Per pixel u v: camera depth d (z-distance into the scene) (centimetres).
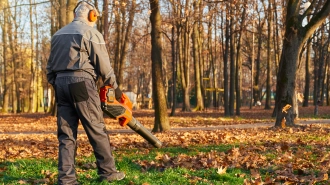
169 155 809
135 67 6334
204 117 2858
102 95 472
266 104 4091
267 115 2998
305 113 3083
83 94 454
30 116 3503
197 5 2959
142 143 1119
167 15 3497
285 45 1576
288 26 1559
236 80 3116
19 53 4975
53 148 1037
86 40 457
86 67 458
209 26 4097
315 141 1065
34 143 1207
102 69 464
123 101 493
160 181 520
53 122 2581
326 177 537
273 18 3747
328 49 3925
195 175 571
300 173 596
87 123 466
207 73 5297
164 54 5169
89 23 488
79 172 589
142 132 519
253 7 2902
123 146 1062
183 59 3778
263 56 5869
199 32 4125
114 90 478
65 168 460
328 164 647
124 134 1630
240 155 769
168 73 6144
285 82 1575
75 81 452
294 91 1580
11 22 4700
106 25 2266
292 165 639
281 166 637
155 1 1548
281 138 1191
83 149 991
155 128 1623
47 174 557
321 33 3725
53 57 468
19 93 5359
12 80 4962
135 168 641
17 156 873
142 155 820
